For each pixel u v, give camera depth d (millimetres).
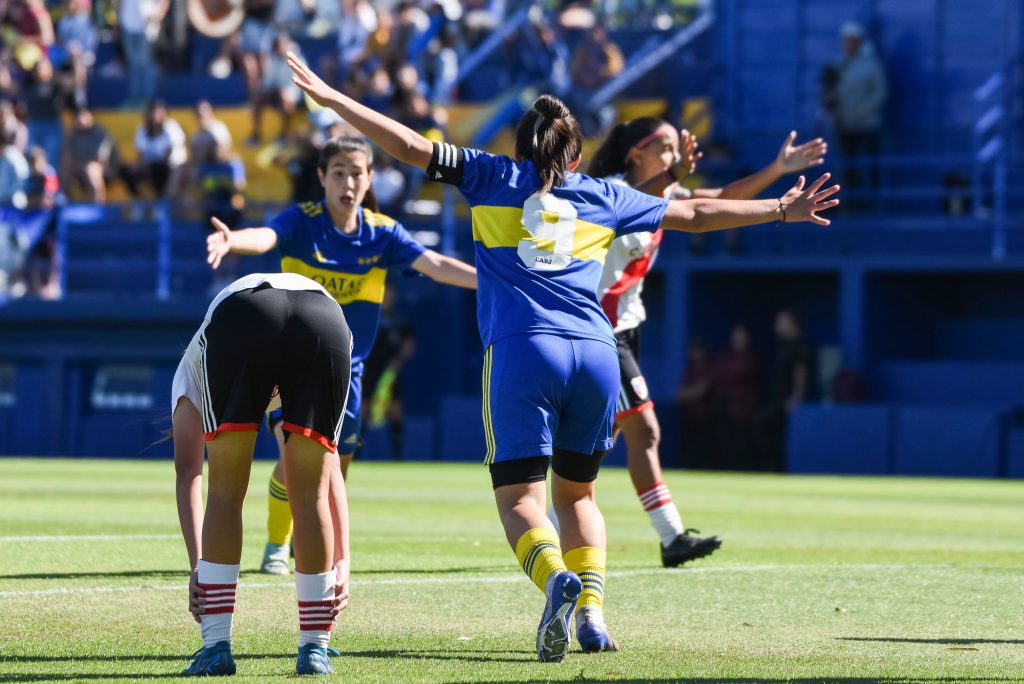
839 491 46750
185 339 69062
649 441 22781
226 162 73812
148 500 37156
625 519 33906
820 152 19688
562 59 78125
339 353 13781
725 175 70188
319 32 83312
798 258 64812
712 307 67438
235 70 82875
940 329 68812
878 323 65125
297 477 13781
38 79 82000
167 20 83562
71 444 70000
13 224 74000
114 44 87375
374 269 21000
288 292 13781
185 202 71625
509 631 16547
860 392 62281
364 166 20609
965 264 62812
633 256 21688
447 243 68312
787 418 61156
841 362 64062
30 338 70812
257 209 74750
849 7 73062
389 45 76438
